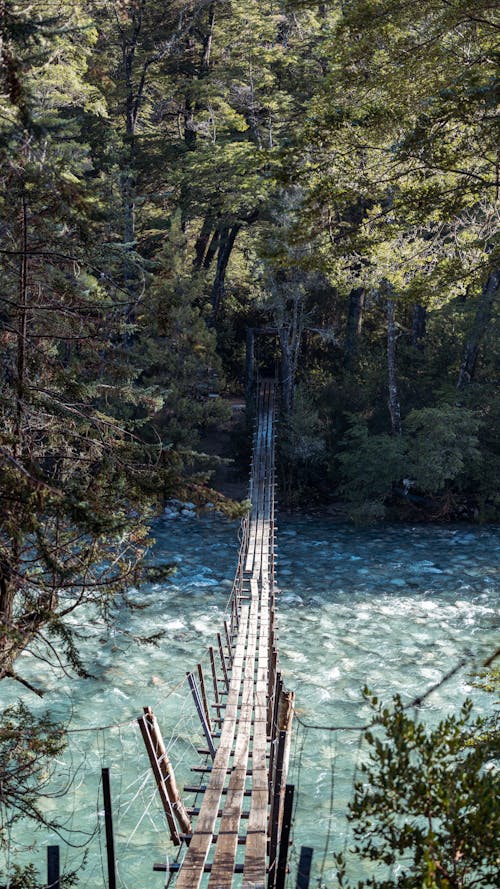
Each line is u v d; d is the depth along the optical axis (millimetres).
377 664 16891
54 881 6277
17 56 5758
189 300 30672
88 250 7055
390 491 30562
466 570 24172
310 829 11070
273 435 31656
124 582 6730
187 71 40219
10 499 5773
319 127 10656
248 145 35062
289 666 16828
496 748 5910
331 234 11445
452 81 10656
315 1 12406
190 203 38406
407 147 10109
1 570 6027
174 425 30859
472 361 32156
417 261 13742
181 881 6621
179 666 16656
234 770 9219
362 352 37562
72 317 7375
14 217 6754
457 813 4004
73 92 24875
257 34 36531
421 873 4090
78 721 14102
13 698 14836
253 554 22281
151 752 8867
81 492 6207
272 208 32812
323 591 22234
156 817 11414
